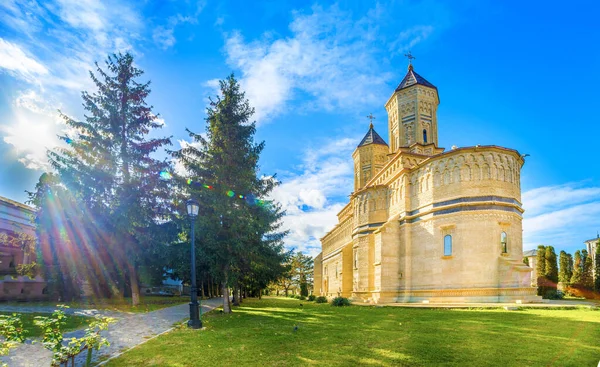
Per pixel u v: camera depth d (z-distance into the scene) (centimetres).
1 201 2942
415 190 3334
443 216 2961
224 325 1514
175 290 5038
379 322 1592
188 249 2203
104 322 790
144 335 1220
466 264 2777
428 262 3047
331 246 6775
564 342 1037
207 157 2222
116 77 2461
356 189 5875
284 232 2730
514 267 2622
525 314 1819
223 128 2183
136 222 2333
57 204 2291
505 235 2800
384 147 5756
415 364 800
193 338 1158
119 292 2648
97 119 2364
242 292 4266
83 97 2333
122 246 2350
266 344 1046
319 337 1162
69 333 1192
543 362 807
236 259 2152
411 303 2809
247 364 817
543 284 5256
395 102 4422
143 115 2522
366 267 3838
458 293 2778
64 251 2358
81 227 2303
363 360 841
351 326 1449
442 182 3023
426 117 4209
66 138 2288
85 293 2486
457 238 2853
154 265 2819
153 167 2466
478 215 2803
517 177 3022
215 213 2075
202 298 4109
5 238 2950
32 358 866
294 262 9831
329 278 6531
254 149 2308
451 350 937
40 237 2423
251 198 2255
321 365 803
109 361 851
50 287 2362
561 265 6119
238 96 2302
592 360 822
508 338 1109
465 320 1608
